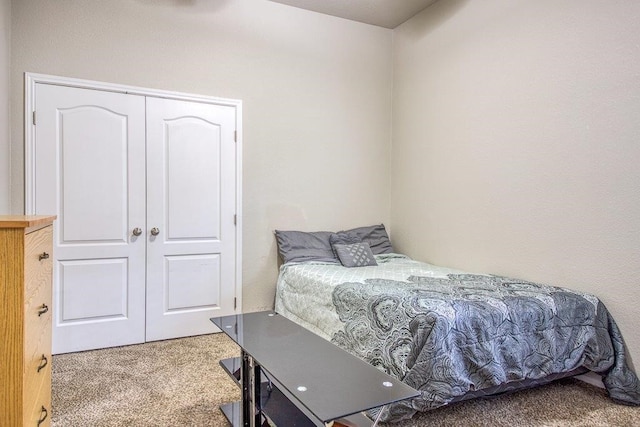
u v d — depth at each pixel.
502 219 3.12
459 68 3.51
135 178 3.21
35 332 1.37
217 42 3.51
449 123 3.62
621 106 2.38
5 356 1.20
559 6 2.71
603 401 2.28
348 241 3.87
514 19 3.03
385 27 4.31
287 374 1.50
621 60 2.38
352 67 4.16
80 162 3.04
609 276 2.44
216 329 3.53
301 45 3.89
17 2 2.85
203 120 3.46
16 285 1.20
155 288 3.30
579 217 2.60
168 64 3.32
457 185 3.54
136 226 3.22
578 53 2.60
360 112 4.21
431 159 3.83
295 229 3.90
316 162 3.99
